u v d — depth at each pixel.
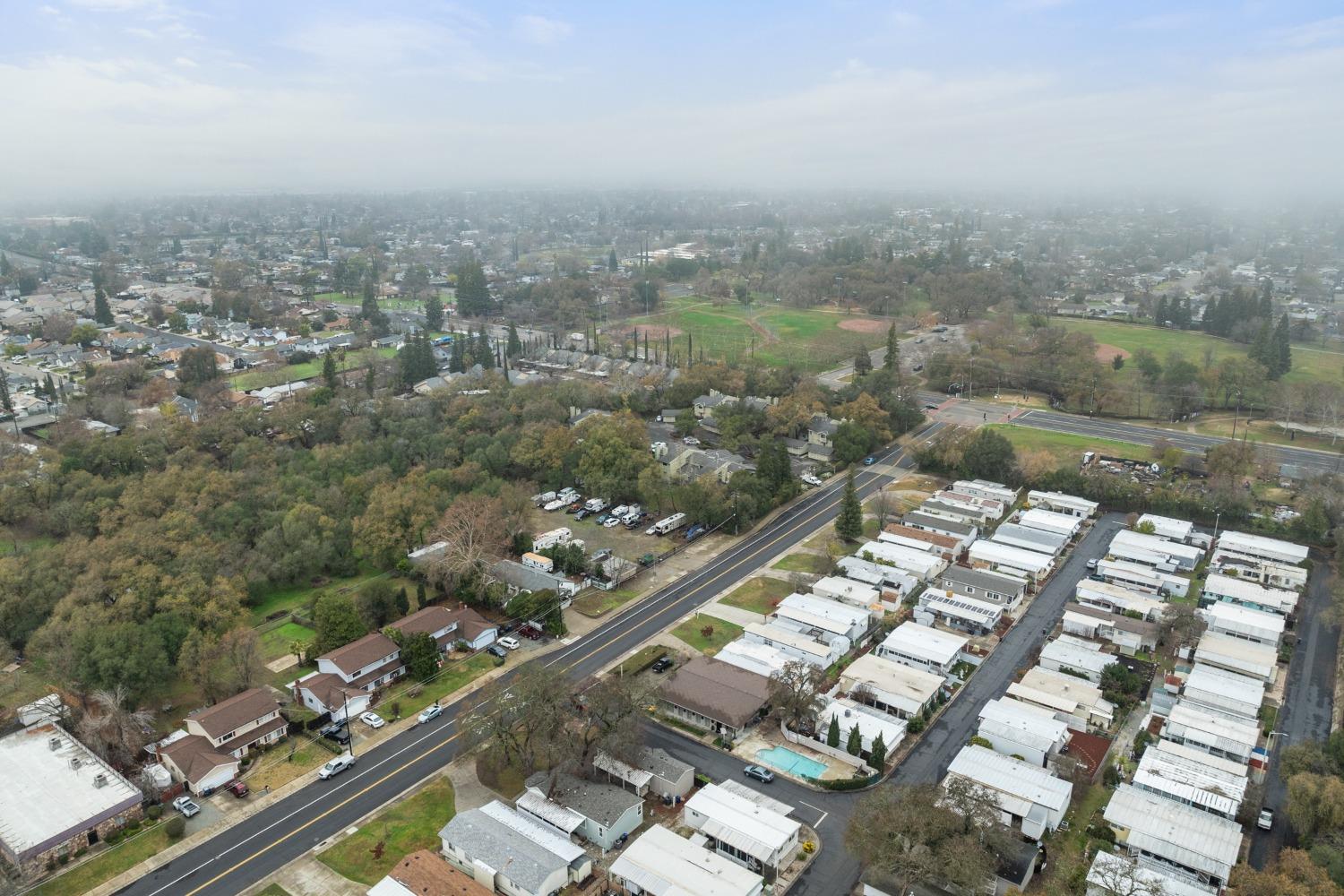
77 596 109.06
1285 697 98.44
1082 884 68.62
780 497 157.62
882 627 115.88
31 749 88.19
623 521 151.00
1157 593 122.50
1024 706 93.81
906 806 68.44
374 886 71.56
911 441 191.75
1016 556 131.88
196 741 89.06
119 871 74.19
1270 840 76.06
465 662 108.25
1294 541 139.12
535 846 72.62
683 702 95.12
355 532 134.38
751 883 68.38
